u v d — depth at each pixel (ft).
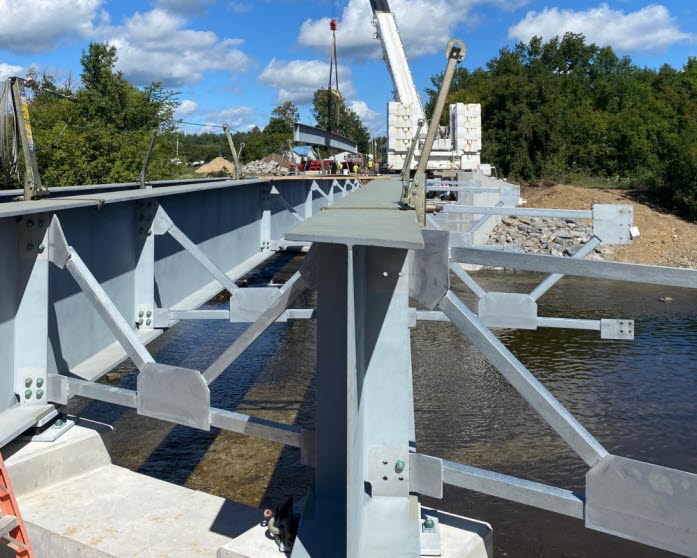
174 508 14.53
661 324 49.88
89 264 15.65
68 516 14.05
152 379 12.09
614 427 30.04
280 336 43.70
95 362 15.69
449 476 9.75
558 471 25.23
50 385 14.08
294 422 28.91
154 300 19.42
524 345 44.04
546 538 20.57
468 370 37.88
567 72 244.22
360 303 9.18
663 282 8.80
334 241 7.54
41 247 13.69
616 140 154.71
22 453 15.10
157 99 102.94
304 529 9.53
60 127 76.69
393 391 9.82
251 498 21.88
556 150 141.90
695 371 38.11
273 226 38.70
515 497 9.34
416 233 7.94
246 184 28.30
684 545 8.11
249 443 26.43
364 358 9.79
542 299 59.88
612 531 8.62
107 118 97.96
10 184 15.34
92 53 100.01
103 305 12.75
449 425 29.94
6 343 13.82
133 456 25.20
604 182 128.88
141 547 13.05
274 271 54.19
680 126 161.89
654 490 8.30
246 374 35.94
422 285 9.81
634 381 36.47
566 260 9.39
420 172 11.61
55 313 14.62
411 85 98.68
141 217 18.20
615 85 210.18
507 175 140.87
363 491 9.68
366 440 9.91
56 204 13.46
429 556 10.98
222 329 45.21
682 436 28.89
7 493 11.93
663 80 212.23
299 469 24.03
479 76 234.38
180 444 26.30
